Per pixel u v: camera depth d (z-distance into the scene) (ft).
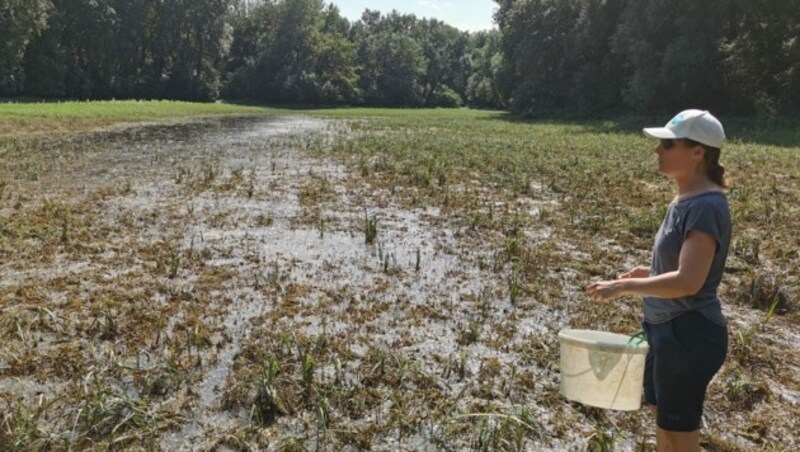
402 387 16.93
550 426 15.24
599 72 184.96
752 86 135.64
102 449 13.91
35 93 217.56
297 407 15.80
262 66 287.28
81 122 107.45
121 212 36.99
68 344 19.02
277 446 14.20
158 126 115.34
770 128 113.60
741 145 83.20
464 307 23.06
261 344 19.20
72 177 49.39
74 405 15.52
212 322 20.95
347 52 305.94
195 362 18.01
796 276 26.58
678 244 10.32
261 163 59.72
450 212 38.55
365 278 26.08
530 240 32.50
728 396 16.98
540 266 28.09
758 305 23.70
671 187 47.62
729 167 59.16
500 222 35.70
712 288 10.31
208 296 23.43
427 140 85.76
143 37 252.62
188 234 32.37
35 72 214.90
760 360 19.11
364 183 48.19
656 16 141.79
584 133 112.78
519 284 25.54
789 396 17.12
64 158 60.90
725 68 136.05
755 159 65.21
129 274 25.75
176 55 260.83
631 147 79.10
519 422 14.79
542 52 200.95
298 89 280.92
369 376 17.25
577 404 16.21
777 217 37.17
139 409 15.08
